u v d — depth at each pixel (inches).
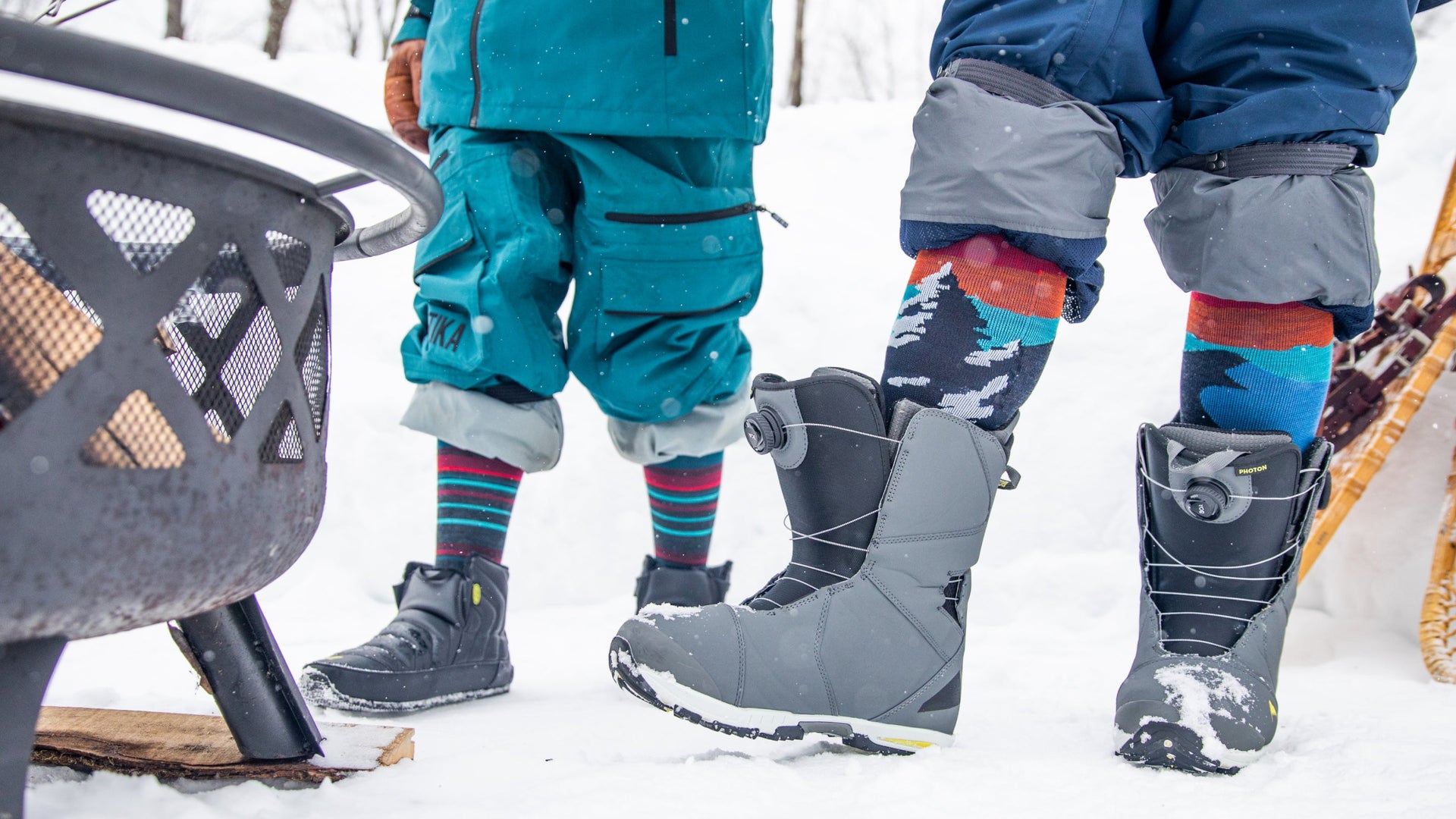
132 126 20.8
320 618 83.6
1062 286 39.8
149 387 21.7
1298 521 42.2
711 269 63.4
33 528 19.9
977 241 38.6
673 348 63.7
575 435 104.6
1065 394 102.7
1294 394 42.6
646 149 61.7
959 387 39.3
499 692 57.3
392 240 32.1
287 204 25.4
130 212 21.4
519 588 94.5
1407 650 71.9
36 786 31.0
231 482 23.7
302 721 33.6
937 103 37.7
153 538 21.8
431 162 62.7
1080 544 93.2
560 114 58.7
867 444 38.7
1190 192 41.4
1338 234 39.6
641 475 101.9
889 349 41.1
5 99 19.3
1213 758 36.1
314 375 28.6
